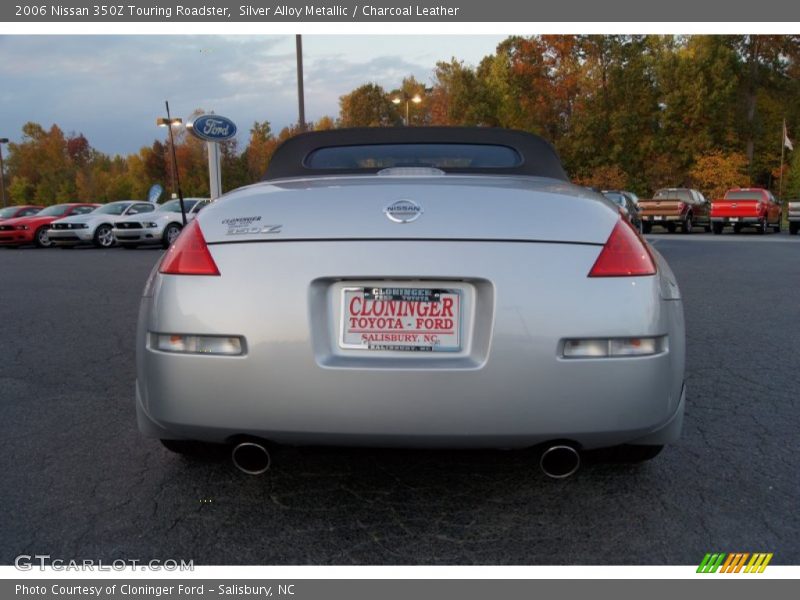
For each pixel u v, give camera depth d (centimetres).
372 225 201
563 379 193
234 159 6906
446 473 265
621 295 197
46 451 288
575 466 206
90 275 1030
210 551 209
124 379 406
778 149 4488
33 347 494
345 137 318
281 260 200
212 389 199
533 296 194
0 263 1296
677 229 2878
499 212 204
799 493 245
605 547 210
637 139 4178
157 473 266
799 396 361
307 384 194
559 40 4338
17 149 9700
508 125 4419
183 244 212
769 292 757
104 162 10744
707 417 327
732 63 4075
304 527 223
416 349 198
